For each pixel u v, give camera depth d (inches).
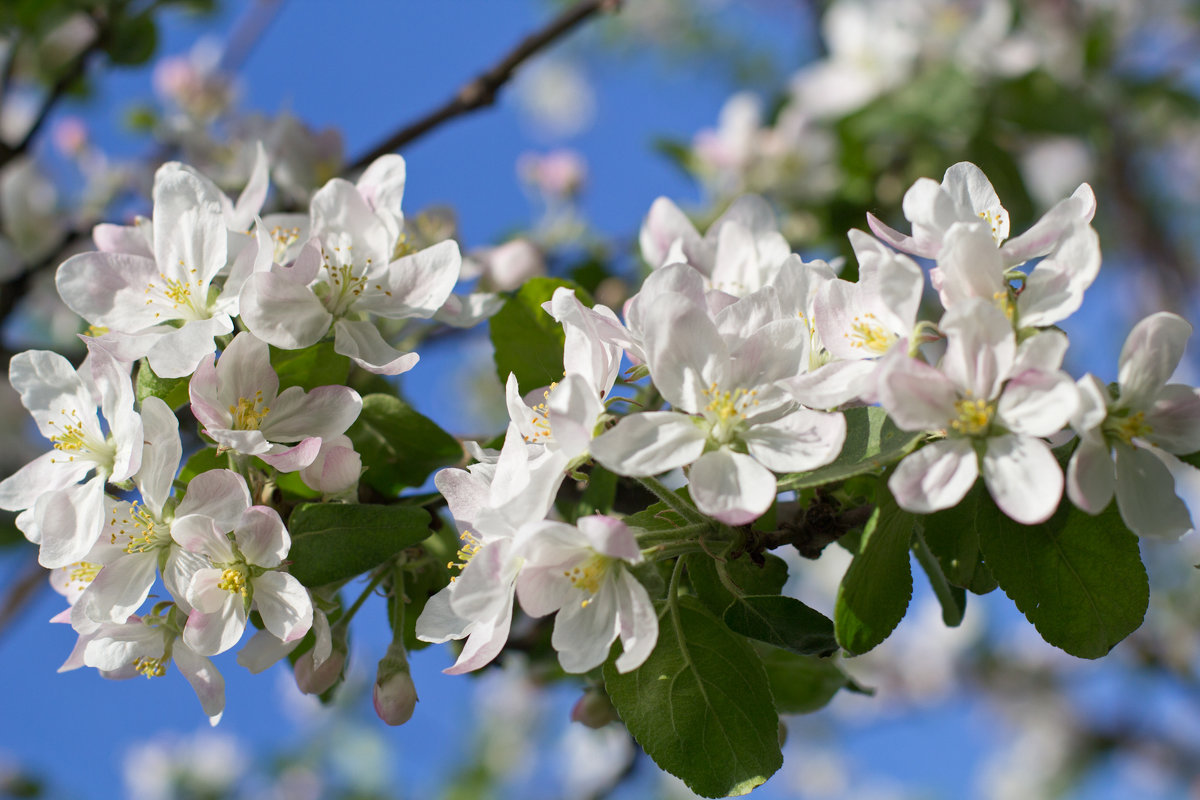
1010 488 17.6
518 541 17.9
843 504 19.5
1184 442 18.0
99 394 19.7
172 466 19.0
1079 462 17.5
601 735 26.4
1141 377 18.0
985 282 18.2
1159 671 54.4
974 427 17.7
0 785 41.9
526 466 18.3
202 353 19.3
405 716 19.7
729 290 21.6
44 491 19.5
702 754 18.5
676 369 18.4
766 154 34.4
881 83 35.6
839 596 18.4
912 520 18.7
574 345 18.7
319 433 19.6
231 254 20.5
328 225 20.5
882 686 63.6
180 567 19.0
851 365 18.4
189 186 20.1
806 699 21.4
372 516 19.0
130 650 19.2
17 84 33.5
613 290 29.5
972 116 32.2
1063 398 17.5
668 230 22.1
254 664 19.1
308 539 18.9
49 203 37.1
